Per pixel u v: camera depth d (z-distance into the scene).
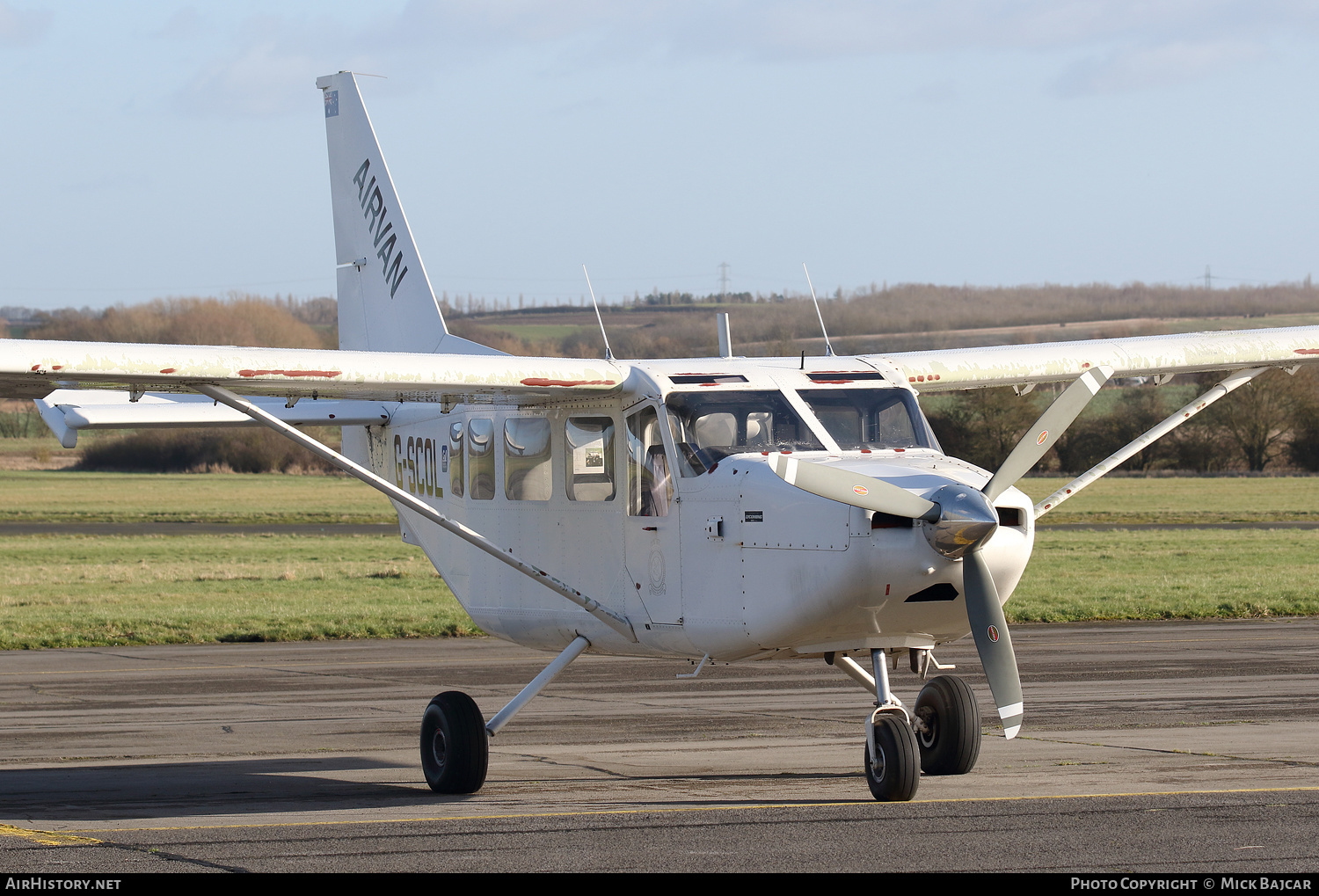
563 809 27.84
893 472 26.91
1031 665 55.75
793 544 26.97
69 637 66.88
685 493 29.42
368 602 82.12
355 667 57.34
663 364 31.77
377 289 46.38
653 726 41.34
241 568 103.69
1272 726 39.53
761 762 34.59
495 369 30.02
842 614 26.58
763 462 28.25
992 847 23.48
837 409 30.53
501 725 30.95
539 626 34.16
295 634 68.62
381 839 24.77
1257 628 69.88
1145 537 132.62
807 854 23.06
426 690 50.41
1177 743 36.56
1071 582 91.56
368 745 38.59
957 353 34.94
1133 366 35.84
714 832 24.98
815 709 45.03
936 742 31.38
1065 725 40.41
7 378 27.17
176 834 25.50
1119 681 50.50
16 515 174.25
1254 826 25.14
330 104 48.00
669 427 29.89
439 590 88.69
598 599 32.00
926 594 26.83
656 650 31.09
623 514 31.19
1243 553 113.75
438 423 38.38
